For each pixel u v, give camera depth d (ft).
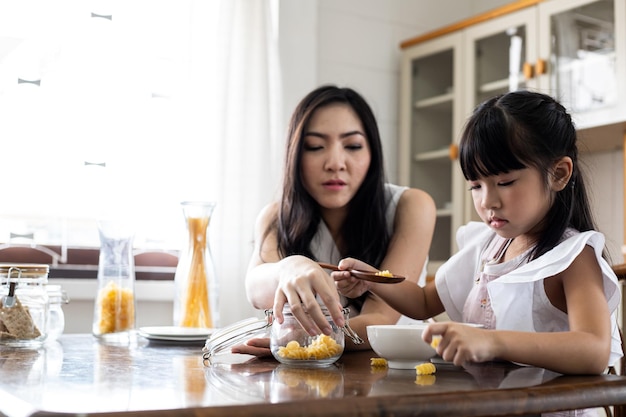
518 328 4.03
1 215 7.92
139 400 2.49
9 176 7.96
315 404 2.39
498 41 9.50
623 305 4.82
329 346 3.60
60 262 8.19
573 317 3.54
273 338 3.71
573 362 3.22
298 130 5.70
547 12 8.90
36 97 8.10
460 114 9.86
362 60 10.75
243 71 8.97
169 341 5.15
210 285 5.98
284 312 3.73
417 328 3.43
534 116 3.90
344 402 2.43
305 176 5.73
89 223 8.34
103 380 3.04
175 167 8.73
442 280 4.73
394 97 11.06
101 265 5.47
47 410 2.31
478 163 3.93
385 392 2.65
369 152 5.76
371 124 5.76
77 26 8.34
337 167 5.56
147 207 8.60
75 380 3.05
